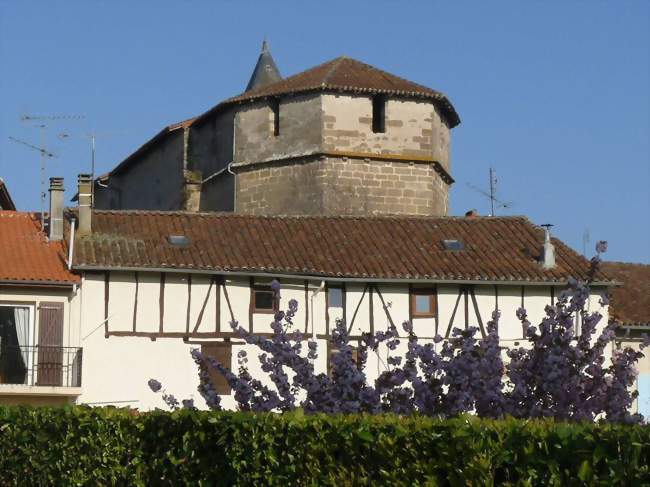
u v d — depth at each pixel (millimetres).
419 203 44969
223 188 46938
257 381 16312
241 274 34312
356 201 44250
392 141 44781
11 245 34500
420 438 12047
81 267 33375
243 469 14195
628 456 10188
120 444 16812
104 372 33281
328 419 13352
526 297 35719
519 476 10961
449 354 16031
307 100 44531
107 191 57188
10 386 32312
